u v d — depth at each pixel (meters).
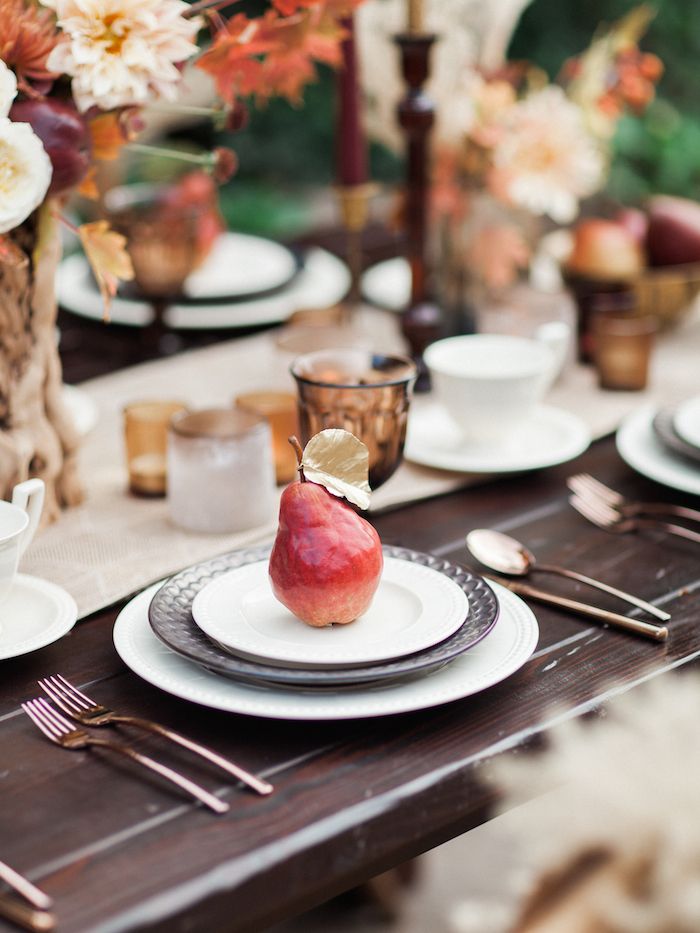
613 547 1.06
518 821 0.97
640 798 0.84
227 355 1.62
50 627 0.84
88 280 1.84
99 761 0.73
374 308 1.85
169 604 0.83
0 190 0.84
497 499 1.18
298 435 1.15
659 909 0.96
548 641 0.88
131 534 1.07
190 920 0.61
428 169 1.46
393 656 0.74
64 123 0.92
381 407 1.02
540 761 0.75
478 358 1.30
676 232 1.65
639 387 1.48
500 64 1.71
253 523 1.09
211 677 0.77
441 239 1.65
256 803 0.68
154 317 1.63
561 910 1.00
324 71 4.28
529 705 0.79
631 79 1.68
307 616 0.80
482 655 0.80
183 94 1.04
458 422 1.25
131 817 0.67
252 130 4.47
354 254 1.63
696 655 0.86
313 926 1.15
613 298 1.61
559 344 1.46
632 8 4.24
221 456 1.05
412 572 0.89
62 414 1.09
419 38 1.41
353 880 0.68
